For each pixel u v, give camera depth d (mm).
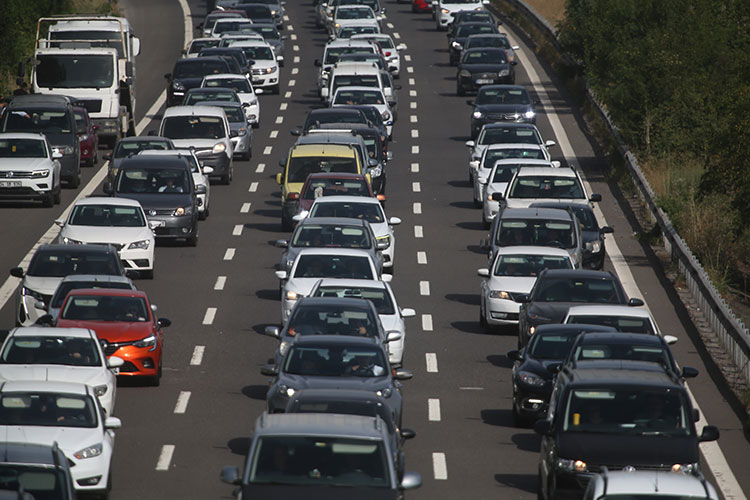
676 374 66312
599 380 62750
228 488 64938
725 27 170125
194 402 81750
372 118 177375
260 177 166625
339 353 72312
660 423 60875
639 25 172875
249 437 74438
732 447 75688
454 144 188875
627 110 169250
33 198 143875
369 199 122312
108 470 61906
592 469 58781
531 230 113688
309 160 138375
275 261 124812
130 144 149375
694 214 133875
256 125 199125
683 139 164000
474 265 125500
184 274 118562
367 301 83250
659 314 107562
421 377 89438
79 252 100875
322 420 53844
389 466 51719
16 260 121062
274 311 106688
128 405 80625
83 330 77062
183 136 160875
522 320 94188
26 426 62250
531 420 77312
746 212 120500
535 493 65375
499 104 188250
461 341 99562
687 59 166375
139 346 84500
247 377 88125
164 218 127125
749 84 119125
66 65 177125
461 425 78250
